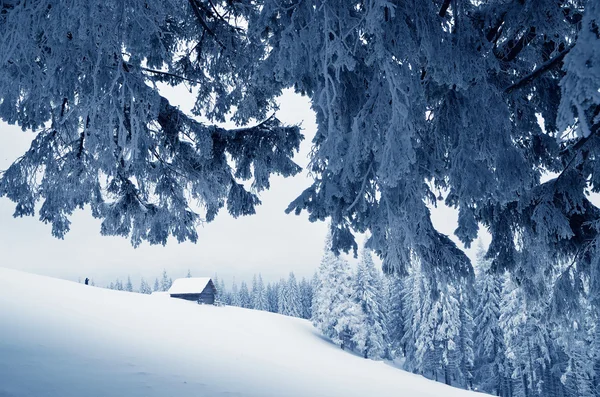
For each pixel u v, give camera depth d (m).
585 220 4.56
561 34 3.11
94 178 6.48
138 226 8.19
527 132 3.87
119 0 3.15
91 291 19.19
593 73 1.42
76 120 5.42
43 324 8.65
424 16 2.89
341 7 2.87
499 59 3.61
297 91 3.78
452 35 3.09
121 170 6.92
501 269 5.11
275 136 7.18
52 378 4.83
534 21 3.06
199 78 7.44
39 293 13.09
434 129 3.64
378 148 3.07
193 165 7.46
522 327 34.84
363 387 9.70
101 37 3.22
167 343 10.34
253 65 6.26
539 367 36.94
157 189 7.77
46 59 3.45
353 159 3.11
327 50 2.69
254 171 7.42
